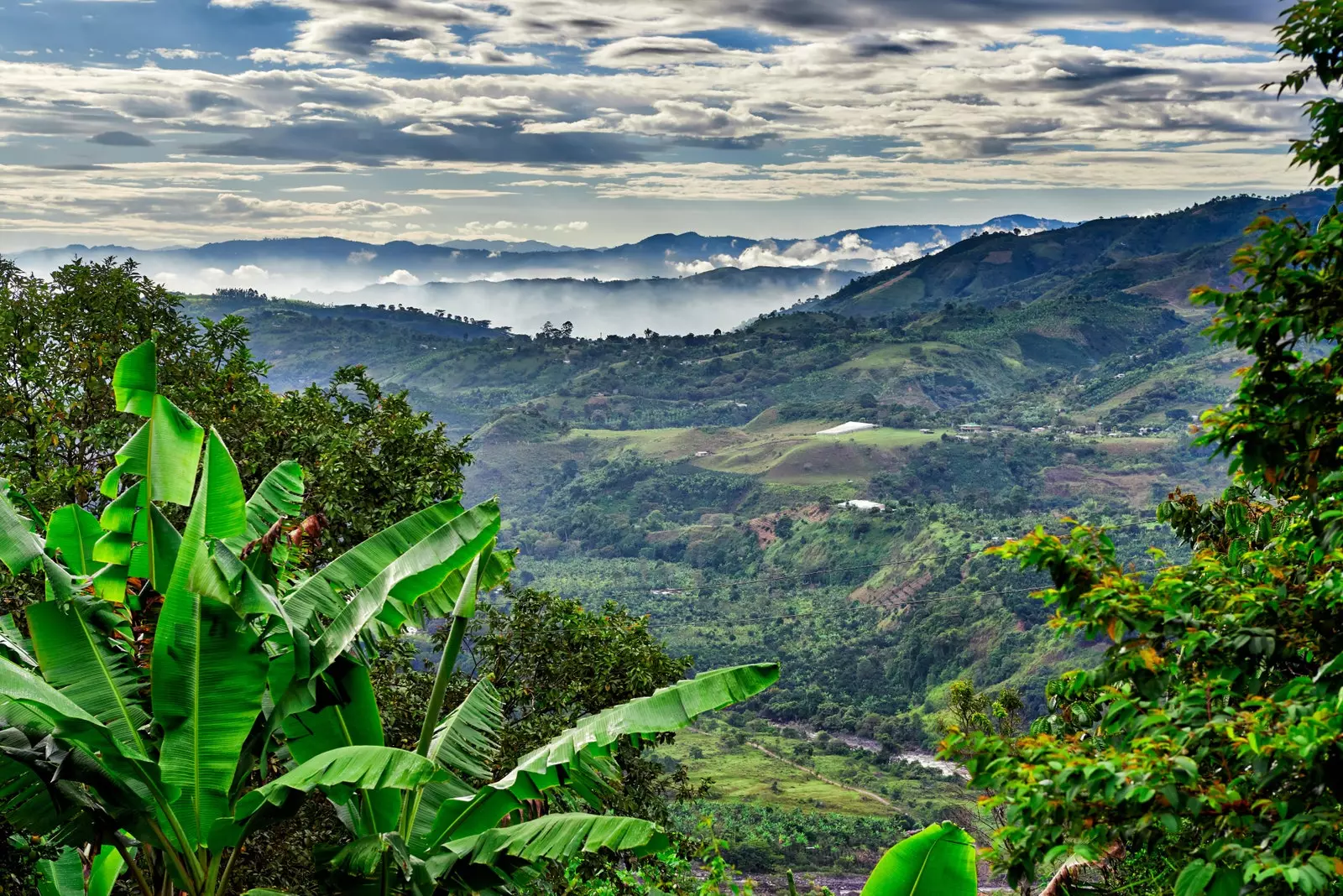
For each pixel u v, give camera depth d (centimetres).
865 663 14025
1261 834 537
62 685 776
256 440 1861
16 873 857
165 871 766
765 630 15962
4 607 1317
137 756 729
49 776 714
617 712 803
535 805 1265
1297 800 542
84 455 1917
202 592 716
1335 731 524
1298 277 686
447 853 777
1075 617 689
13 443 1808
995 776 621
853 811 9238
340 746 840
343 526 1780
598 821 750
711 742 12250
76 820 737
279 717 778
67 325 1959
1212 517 1094
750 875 7138
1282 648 645
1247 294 706
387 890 748
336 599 858
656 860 1223
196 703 738
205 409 1866
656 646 2044
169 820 753
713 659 14762
